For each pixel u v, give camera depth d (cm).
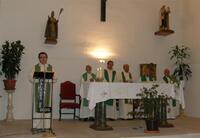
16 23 820
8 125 688
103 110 631
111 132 596
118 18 927
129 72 897
